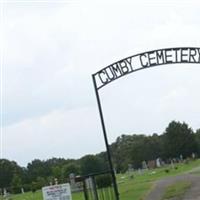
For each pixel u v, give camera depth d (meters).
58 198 18.39
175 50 17.88
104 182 21.66
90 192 19.50
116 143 128.25
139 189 36.53
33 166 123.00
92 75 17.80
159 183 39.81
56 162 119.50
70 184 19.42
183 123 117.44
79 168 87.94
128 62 17.86
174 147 116.25
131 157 123.00
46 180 87.69
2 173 124.31
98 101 17.83
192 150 116.12
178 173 54.19
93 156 84.75
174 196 26.92
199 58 17.95
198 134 122.25
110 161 18.00
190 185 31.86
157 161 104.81
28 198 58.38
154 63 17.95
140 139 125.31
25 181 117.88
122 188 40.62
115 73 17.86
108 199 21.72
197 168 58.34
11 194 92.31
